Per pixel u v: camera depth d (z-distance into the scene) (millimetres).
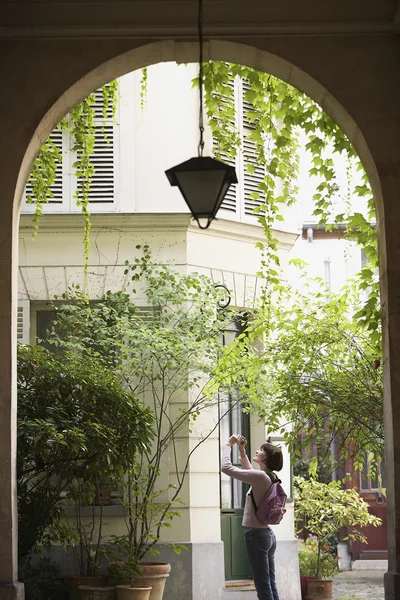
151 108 12578
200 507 11828
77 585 10461
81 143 9445
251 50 6984
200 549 11688
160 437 11781
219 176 6051
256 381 11094
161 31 6938
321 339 9859
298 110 8430
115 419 9906
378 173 6801
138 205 12383
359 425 9883
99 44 6965
